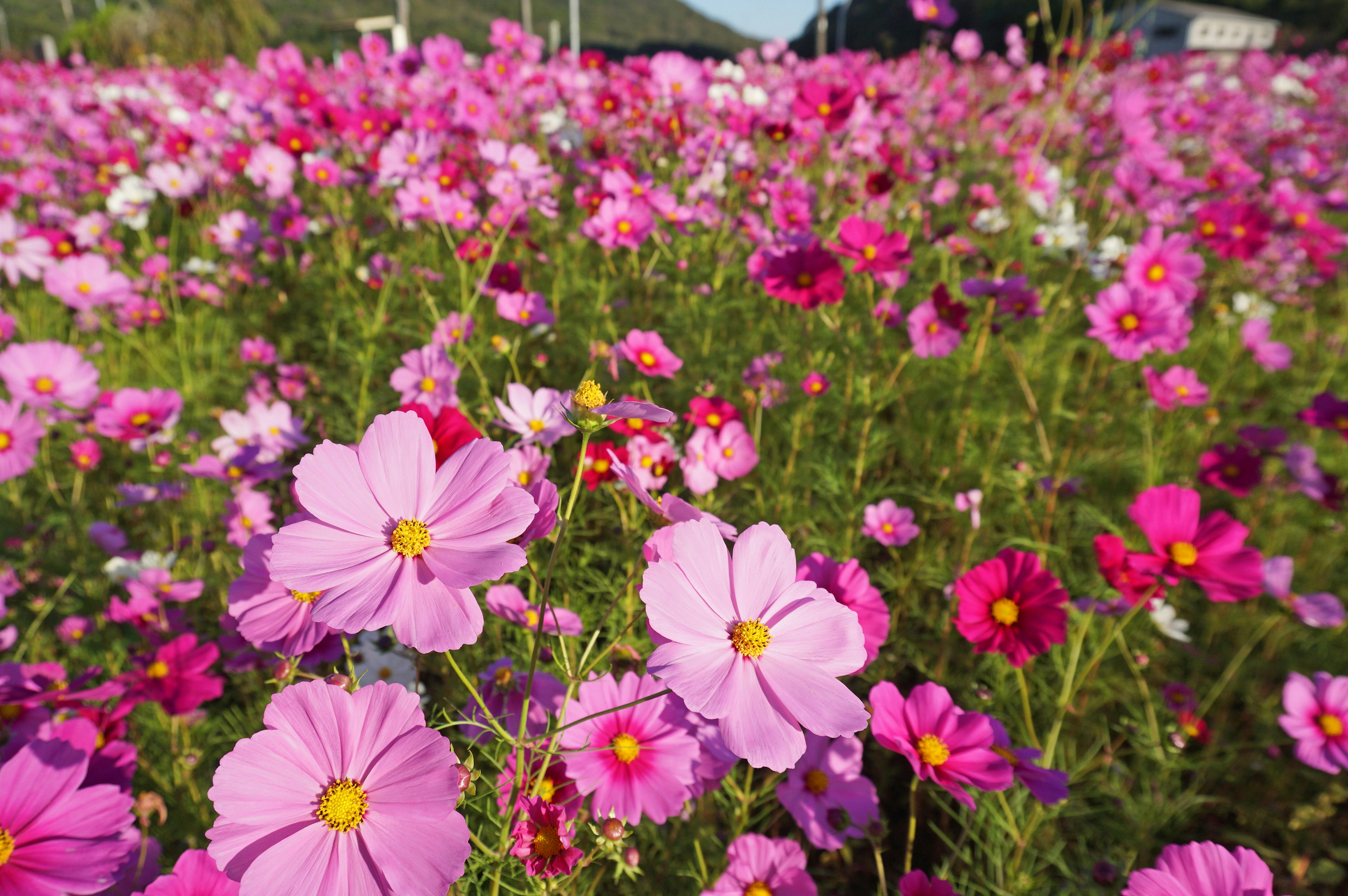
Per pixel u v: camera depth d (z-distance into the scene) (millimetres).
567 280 1000
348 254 1081
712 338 921
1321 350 1124
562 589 547
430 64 1729
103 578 635
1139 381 1000
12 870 242
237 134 1665
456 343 738
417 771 226
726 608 275
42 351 628
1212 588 412
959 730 359
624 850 297
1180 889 276
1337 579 758
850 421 807
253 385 894
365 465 255
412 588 243
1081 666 611
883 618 372
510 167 1003
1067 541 745
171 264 1208
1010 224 1144
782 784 417
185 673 414
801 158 1380
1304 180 1565
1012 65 2158
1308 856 533
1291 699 475
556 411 540
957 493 736
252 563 323
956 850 456
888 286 823
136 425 651
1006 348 840
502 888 318
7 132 1659
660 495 542
